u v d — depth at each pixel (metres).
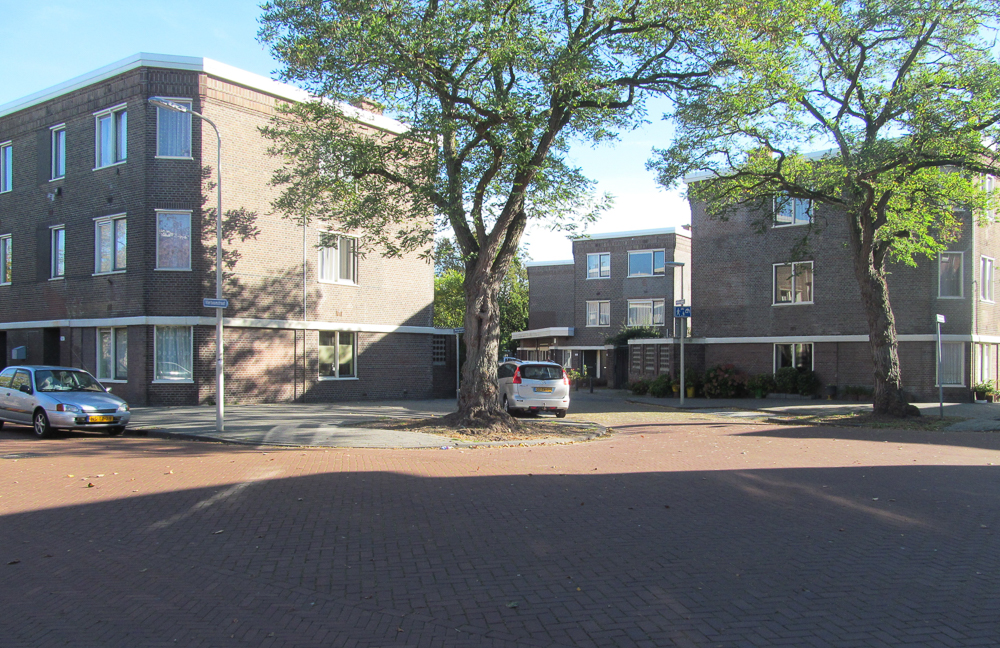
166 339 22.02
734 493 8.91
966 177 18.80
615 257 44.28
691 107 16.28
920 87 17.39
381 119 25.09
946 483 9.73
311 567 5.88
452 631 4.55
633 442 14.80
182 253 22.02
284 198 18.41
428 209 15.94
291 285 24.19
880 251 20.20
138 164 21.92
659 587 5.36
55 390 15.71
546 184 16.17
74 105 23.75
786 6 14.86
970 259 25.23
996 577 5.64
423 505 8.12
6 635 4.50
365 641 4.39
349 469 10.66
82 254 23.52
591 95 15.09
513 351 56.06
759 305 29.02
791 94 16.89
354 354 26.34
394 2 13.73
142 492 8.84
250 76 23.06
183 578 5.62
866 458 12.20
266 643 4.38
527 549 6.37
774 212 20.98
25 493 8.81
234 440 14.38
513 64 14.27
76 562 6.04
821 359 27.42
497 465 11.20
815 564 5.95
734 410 23.66
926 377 24.98
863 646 4.30
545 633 4.51
